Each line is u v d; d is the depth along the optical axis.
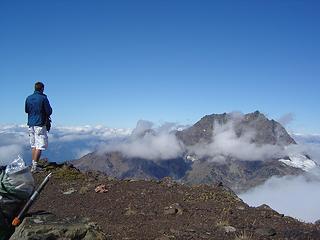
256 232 11.95
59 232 7.65
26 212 7.90
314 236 11.80
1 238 7.45
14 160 7.71
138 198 15.45
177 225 12.34
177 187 17.48
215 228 12.23
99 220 12.70
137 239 10.67
